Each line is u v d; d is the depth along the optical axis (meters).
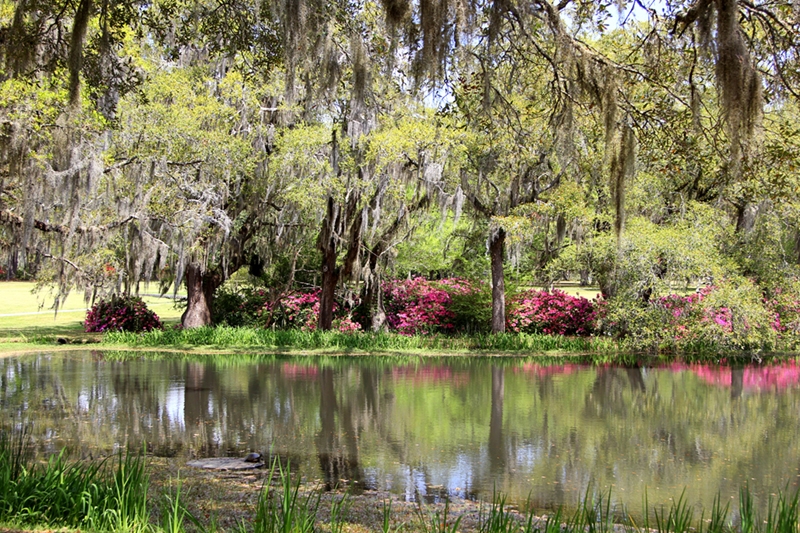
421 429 9.75
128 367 15.65
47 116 10.18
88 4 7.20
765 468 7.92
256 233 21.02
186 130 15.63
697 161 8.02
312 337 19.53
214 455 8.13
